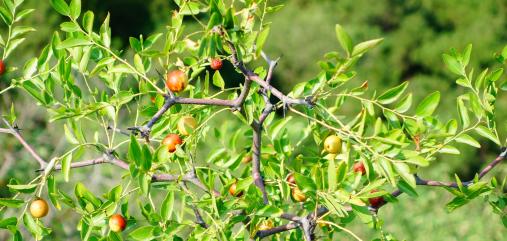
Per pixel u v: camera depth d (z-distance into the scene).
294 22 8.70
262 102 1.88
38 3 7.66
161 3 8.73
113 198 1.71
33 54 7.50
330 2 8.95
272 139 1.89
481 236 3.46
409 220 3.62
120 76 1.86
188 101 1.70
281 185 1.76
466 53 1.77
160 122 1.80
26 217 1.73
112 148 1.75
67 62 1.81
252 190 1.73
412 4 8.55
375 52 8.36
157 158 1.67
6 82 4.05
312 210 1.74
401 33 8.42
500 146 1.74
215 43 1.62
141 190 1.65
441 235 3.51
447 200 3.82
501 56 1.76
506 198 1.79
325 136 1.80
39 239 1.74
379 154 1.65
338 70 1.57
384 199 1.78
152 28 8.72
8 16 1.83
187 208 1.79
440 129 1.72
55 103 1.82
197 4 1.75
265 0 1.75
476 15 8.30
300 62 8.61
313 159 1.83
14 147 3.70
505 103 7.18
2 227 1.73
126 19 8.72
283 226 1.78
